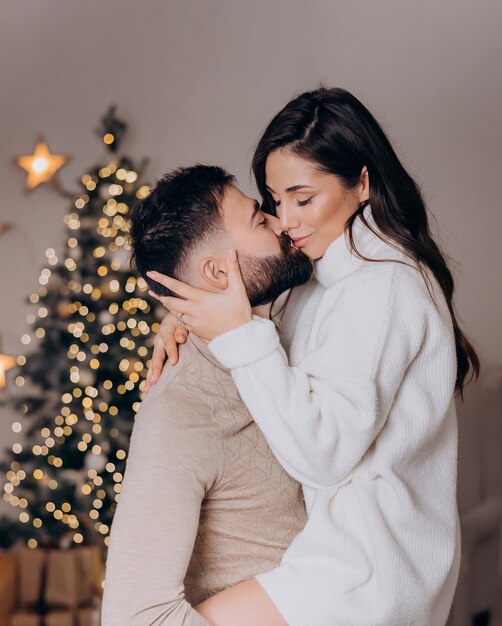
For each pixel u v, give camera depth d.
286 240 1.34
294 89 3.82
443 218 3.79
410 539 1.30
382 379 1.24
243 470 1.27
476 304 3.80
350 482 1.29
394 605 1.24
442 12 3.72
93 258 3.43
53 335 3.49
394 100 3.76
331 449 1.19
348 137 1.33
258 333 1.21
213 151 3.89
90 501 3.32
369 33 3.76
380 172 1.36
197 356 1.29
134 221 1.36
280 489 1.30
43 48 3.91
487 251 3.79
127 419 3.30
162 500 1.18
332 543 1.25
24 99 3.92
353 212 1.37
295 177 1.32
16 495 3.72
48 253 3.90
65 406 3.43
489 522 3.10
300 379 1.21
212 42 3.86
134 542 1.17
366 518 1.27
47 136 3.93
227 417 1.26
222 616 1.22
